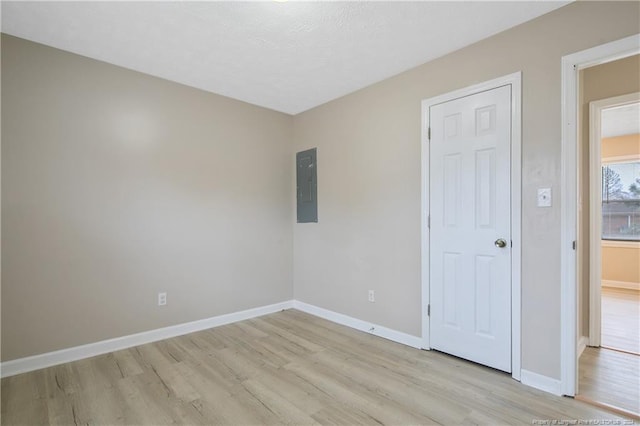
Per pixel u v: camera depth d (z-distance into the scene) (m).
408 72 2.93
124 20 2.18
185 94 3.26
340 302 3.56
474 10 2.08
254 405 2.02
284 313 3.95
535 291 2.18
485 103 2.43
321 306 3.80
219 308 3.50
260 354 2.75
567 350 2.05
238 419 1.88
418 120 2.85
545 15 2.13
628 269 5.22
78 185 2.65
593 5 1.95
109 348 2.79
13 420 1.87
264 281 3.90
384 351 2.79
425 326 2.81
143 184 2.99
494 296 2.38
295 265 4.17
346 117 3.51
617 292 4.95
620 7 1.87
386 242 3.11
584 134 2.89
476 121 2.48
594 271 2.84
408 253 2.93
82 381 2.29
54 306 2.54
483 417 1.88
